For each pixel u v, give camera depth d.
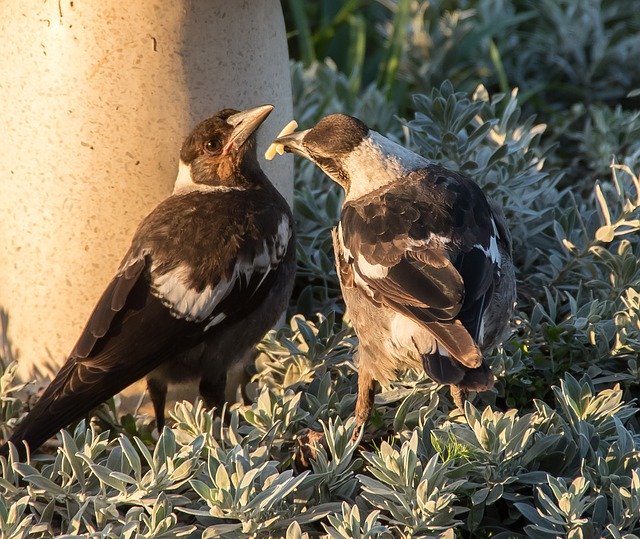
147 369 8.23
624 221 9.27
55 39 8.54
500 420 7.18
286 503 7.32
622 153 12.34
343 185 8.45
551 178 11.21
